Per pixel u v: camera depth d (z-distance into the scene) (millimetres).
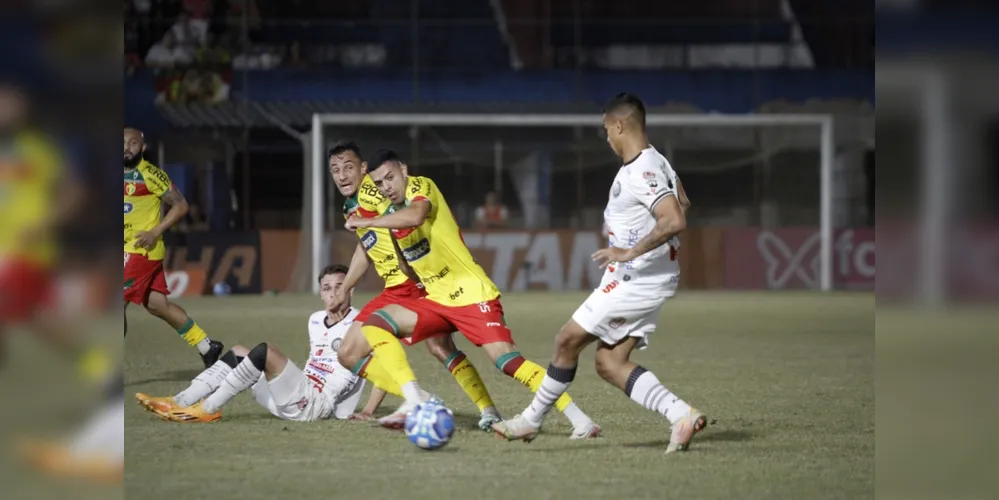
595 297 21594
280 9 92375
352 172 27109
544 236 86500
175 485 19062
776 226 92438
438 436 21781
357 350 24891
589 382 34062
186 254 83188
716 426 25656
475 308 23734
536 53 95875
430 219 23703
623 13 96250
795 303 71312
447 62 95375
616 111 21484
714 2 95625
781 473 20172
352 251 86500
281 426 25188
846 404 29484
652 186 20797
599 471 20234
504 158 92000
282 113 89688
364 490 18641
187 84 89188
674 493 18500
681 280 86938
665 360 40500
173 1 89625
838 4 94875
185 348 44938
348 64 93812
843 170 91750
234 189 88875
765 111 93438
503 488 18797
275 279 84500
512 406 28922
